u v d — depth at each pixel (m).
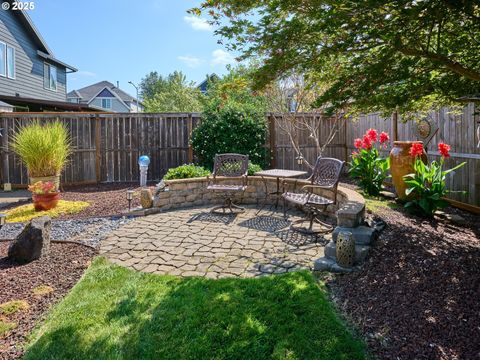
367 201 5.39
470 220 4.39
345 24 2.09
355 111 3.41
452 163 5.32
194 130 8.59
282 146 9.20
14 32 12.73
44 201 5.71
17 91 12.94
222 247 3.85
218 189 5.47
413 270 2.82
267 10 2.27
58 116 8.44
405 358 1.88
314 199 4.55
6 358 1.98
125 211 5.46
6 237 4.41
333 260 3.19
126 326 2.24
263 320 2.27
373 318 2.26
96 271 3.14
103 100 33.44
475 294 2.38
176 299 2.56
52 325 2.27
